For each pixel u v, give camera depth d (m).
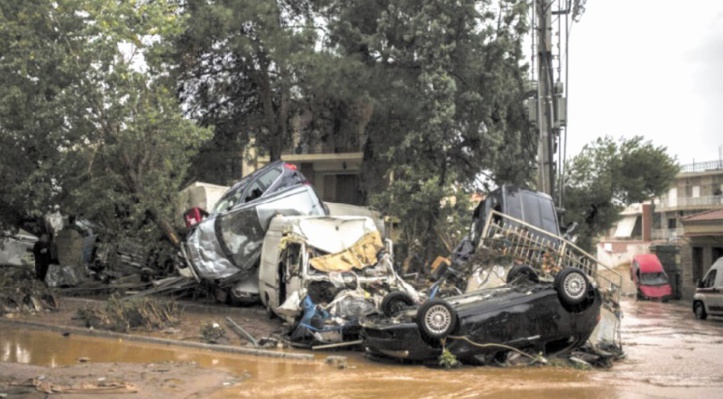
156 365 10.53
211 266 17.75
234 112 27.98
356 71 23.27
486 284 13.79
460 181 25.62
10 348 12.66
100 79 18.36
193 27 22.22
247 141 28.19
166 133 19.06
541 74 19.09
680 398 8.70
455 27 23.86
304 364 11.29
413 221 22.58
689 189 64.50
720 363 12.34
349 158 37.19
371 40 23.75
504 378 10.04
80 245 24.84
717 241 35.38
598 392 9.03
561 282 11.29
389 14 23.88
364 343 11.94
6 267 27.19
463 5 23.48
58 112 18.22
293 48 22.89
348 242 14.96
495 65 24.33
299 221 14.95
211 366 10.93
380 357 11.82
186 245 18.27
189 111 26.86
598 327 12.23
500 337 11.05
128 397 8.36
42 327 15.49
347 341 12.64
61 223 26.19
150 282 21.89
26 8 18.50
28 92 18.77
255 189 18.58
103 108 18.55
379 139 25.47
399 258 22.75
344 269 13.98
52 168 19.77
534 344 11.32
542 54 19.09
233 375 10.09
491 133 24.42
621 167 38.62
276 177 18.86
